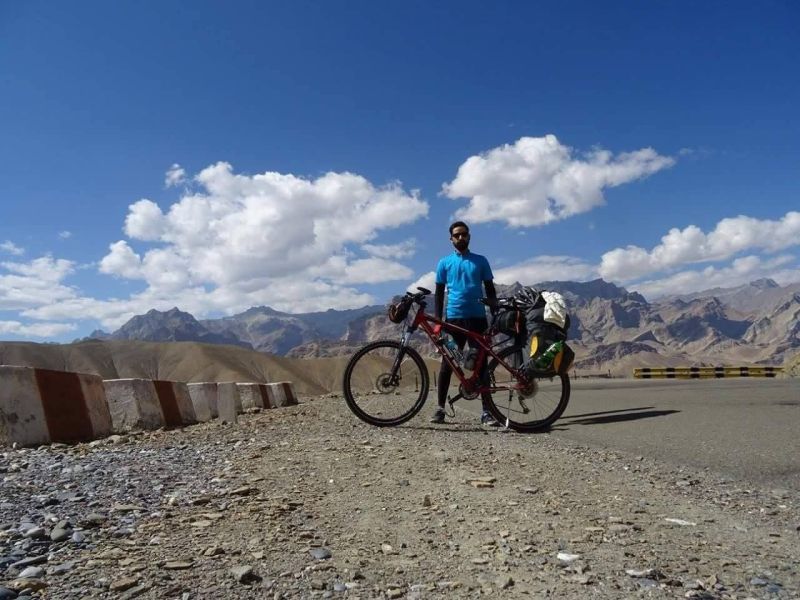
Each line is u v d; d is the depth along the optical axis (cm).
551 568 266
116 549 286
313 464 498
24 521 333
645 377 5509
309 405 1320
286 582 249
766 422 705
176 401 1017
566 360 699
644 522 335
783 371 3659
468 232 752
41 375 725
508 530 320
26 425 685
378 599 235
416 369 751
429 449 563
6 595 228
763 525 330
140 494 401
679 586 245
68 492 405
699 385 1852
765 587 244
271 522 333
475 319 741
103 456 579
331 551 287
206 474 468
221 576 254
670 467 484
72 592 235
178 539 302
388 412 814
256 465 498
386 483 428
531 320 703
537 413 717
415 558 281
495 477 442
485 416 753
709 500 383
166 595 233
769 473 456
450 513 354
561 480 437
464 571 264
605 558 278
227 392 995
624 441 614
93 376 834
